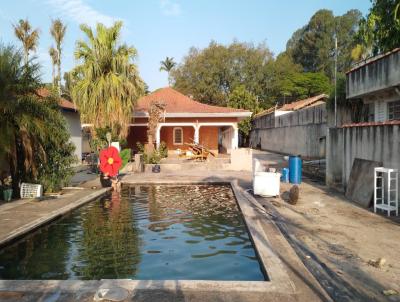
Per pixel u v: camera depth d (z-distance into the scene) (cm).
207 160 2091
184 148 2697
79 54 1989
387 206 769
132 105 2031
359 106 1680
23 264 546
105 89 1911
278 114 3453
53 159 1145
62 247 628
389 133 829
